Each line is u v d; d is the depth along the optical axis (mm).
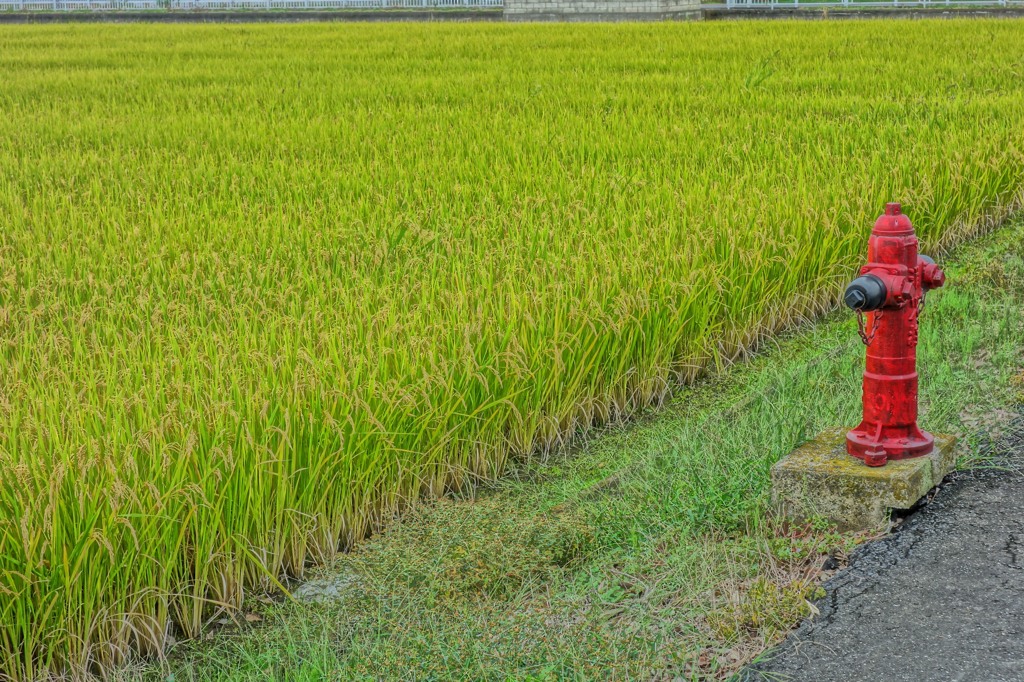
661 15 40125
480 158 11109
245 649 4379
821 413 5680
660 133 12344
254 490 4812
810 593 4227
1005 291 7641
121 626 4422
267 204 9672
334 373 5406
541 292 6535
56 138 14375
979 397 5871
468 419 5719
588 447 6207
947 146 10305
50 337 5895
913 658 3799
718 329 7238
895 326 4859
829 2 40688
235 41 32156
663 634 3994
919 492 4816
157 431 4656
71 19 48688
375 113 15695
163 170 11609
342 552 5191
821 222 8219
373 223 8391
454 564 4484
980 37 24516
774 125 12555
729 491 5035
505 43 28453
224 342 5758
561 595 4289
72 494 4352
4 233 8883
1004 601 4090
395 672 3879
